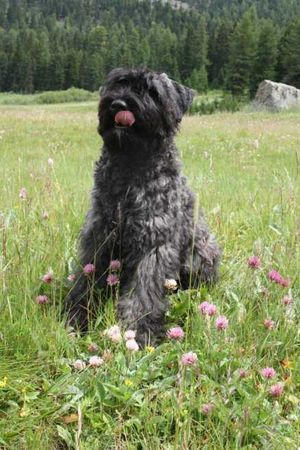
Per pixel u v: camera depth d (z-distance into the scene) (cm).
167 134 218
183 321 213
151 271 211
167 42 4306
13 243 229
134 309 208
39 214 268
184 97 230
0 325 192
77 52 4462
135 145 210
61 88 4353
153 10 7700
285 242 246
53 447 161
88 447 159
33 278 218
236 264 246
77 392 170
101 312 208
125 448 158
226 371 181
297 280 227
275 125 1028
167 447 159
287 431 166
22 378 176
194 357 169
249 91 2803
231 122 1080
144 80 214
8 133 793
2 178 368
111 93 212
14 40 4750
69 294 220
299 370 186
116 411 166
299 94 1666
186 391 172
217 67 3981
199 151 682
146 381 179
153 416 163
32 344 187
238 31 2800
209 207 317
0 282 202
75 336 201
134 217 212
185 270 232
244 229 297
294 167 559
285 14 6738
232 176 482
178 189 221
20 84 4341
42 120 987
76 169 459
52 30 6312
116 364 180
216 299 220
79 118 1059
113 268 211
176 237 218
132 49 4566
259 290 216
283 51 2833
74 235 262
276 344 191
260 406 169
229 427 164
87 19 7894
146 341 204
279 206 290
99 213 219
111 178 215
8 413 167
